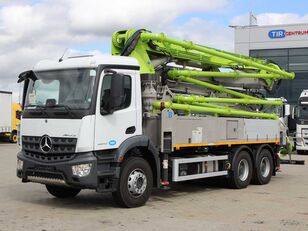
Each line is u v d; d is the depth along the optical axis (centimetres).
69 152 895
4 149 2941
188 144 1092
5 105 3553
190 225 801
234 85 1383
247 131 1313
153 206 981
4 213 895
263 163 1387
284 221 845
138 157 971
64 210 927
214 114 1227
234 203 1033
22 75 1007
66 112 903
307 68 4516
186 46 1138
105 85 917
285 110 1877
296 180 1477
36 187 1251
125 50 1057
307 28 4509
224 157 1234
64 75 943
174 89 1164
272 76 1437
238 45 4753
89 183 878
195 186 1312
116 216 869
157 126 1031
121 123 938
